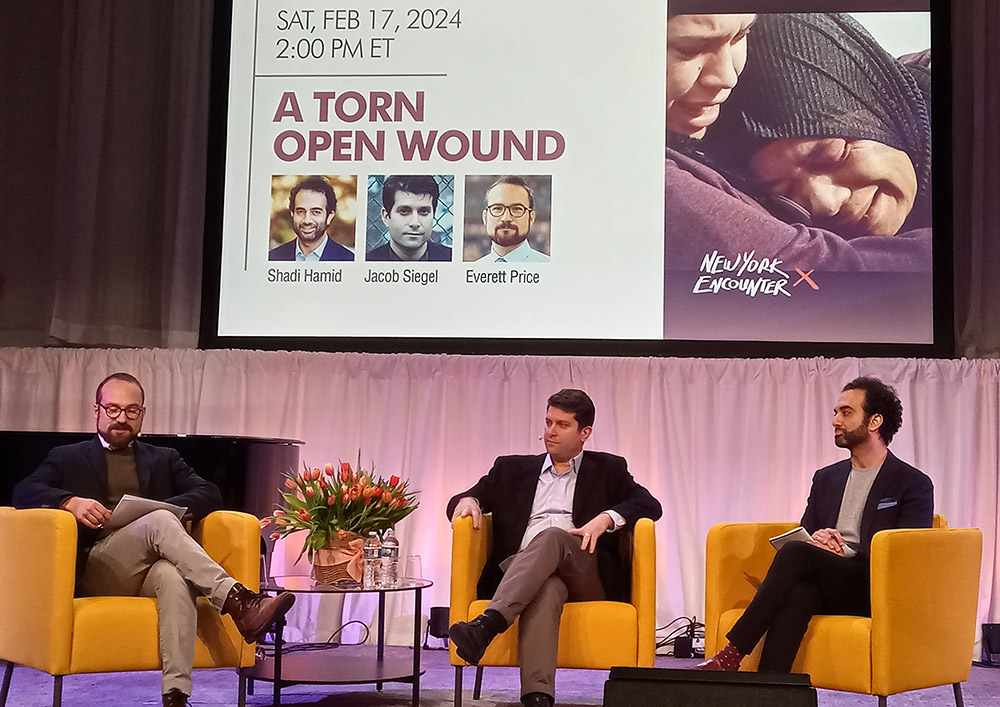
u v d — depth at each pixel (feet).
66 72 16.96
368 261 16.26
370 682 10.64
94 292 16.70
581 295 15.94
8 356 16.40
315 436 15.90
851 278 15.65
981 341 15.52
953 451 15.10
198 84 16.62
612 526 10.66
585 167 16.10
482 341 16.01
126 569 10.00
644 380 15.57
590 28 16.28
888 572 9.29
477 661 9.59
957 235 15.79
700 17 16.16
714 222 15.87
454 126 16.33
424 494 15.65
